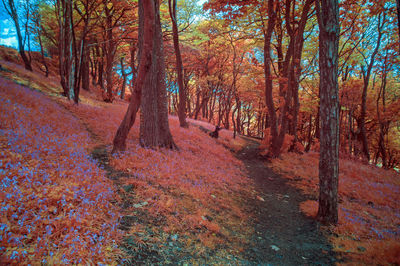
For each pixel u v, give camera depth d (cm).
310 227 630
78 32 2162
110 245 318
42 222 297
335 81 625
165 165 753
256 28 1819
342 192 980
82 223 327
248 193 839
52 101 1289
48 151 561
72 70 1681
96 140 920
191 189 639
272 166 1366
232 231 507
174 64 3066
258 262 412
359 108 2584
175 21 1552
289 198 897
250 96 2964
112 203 448
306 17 1234
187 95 3359
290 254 473
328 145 645
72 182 438
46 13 1956
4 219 269
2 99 821
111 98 2281
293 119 1731
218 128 1756
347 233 596
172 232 413
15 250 235
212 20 2073
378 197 981
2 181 341
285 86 1407
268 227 595
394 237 597
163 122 1023
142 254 333
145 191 534
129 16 2125
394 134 2928
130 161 712
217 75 2942
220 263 371
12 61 2077
